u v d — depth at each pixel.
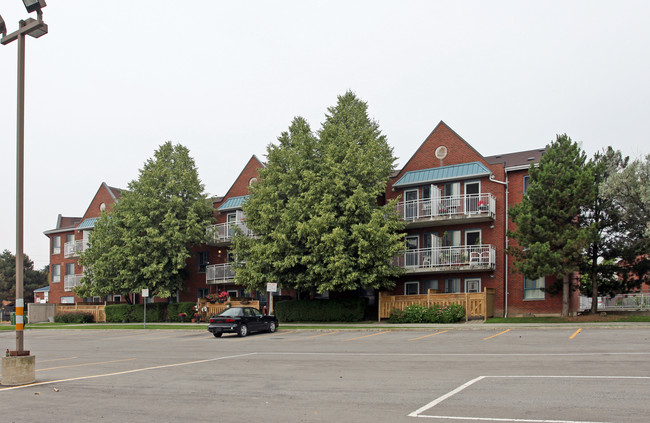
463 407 9.12
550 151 28.84
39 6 13.25
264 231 33.91
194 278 46.31
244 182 44.56
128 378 13.68
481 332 24.44
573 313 30.28
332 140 33.81
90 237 43.84
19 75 13.41
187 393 11.27
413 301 32.06
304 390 11.25
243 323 27.19
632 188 27.14
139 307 43.84
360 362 15.72
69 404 10.25
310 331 29.31
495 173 33.31
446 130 35.53
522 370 13.02
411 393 10.55
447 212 33.62
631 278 29.88
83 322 46.59
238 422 8.51
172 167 43.16
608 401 9.21
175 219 40.78
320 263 31.80
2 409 9.84
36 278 81.12
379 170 32.78
